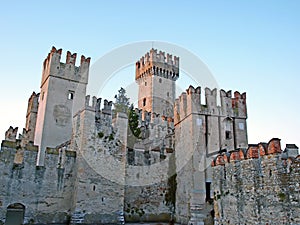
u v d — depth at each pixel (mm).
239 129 28391
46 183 23641
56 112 34719
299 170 12031
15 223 23016
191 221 23953
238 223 14945
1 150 22297
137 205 27766
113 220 24438
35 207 22656
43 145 32781
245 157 15086
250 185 14406
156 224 25734
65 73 36688
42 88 38156
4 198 21562
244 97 29906
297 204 11852
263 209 13391
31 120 39562
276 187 12898
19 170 22703
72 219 22844
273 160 13281
